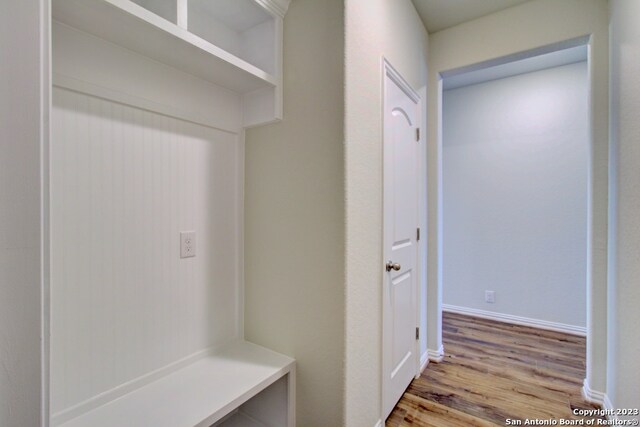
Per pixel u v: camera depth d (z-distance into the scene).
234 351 1.55
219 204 1.55
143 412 1.09
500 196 3.32
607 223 1.85
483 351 2.60
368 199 1.50
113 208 1.16
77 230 1.07
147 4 1.17
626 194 1.56
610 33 1.82
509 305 3.28
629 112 1.52
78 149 1.06
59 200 1.02
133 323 1.22
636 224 1.43
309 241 1.42
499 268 3.33
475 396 1.95
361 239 1.44
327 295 1.36
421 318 2.29
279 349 1.53
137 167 1.23
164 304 1.33
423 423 1.70
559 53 2.78
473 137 3.45
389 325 1.73
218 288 1.55
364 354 1.46
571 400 1.90
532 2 2.08
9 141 0.60
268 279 1.57
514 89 3.23
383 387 1.64
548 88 3.07
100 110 1.12
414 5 2.11
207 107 1.47
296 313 1.46
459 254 3.55
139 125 1.23
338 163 1.32
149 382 1.26
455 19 2.27
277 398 1.47
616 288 1.68
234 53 1.58
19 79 0.61
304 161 1.43
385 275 1.67
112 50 1.13
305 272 1.43
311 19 1.41
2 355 0.59
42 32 0.64
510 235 3.28
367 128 1.49
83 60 1.06
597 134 1.88
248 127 1.62
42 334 0.64
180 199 1.38
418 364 2.21
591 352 1.91
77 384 1.07
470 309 3.50
